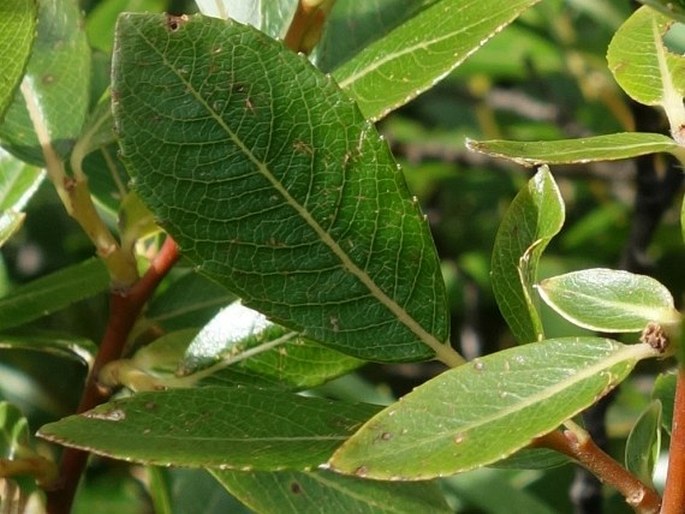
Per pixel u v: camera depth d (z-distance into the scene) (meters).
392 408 0.24
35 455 0.31
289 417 0.26
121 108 0.26
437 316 0.27
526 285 0.26
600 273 0.25
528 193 0.27
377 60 0.29
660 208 0.43
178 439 0.25
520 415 0.24
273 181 0.26
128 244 0.31
